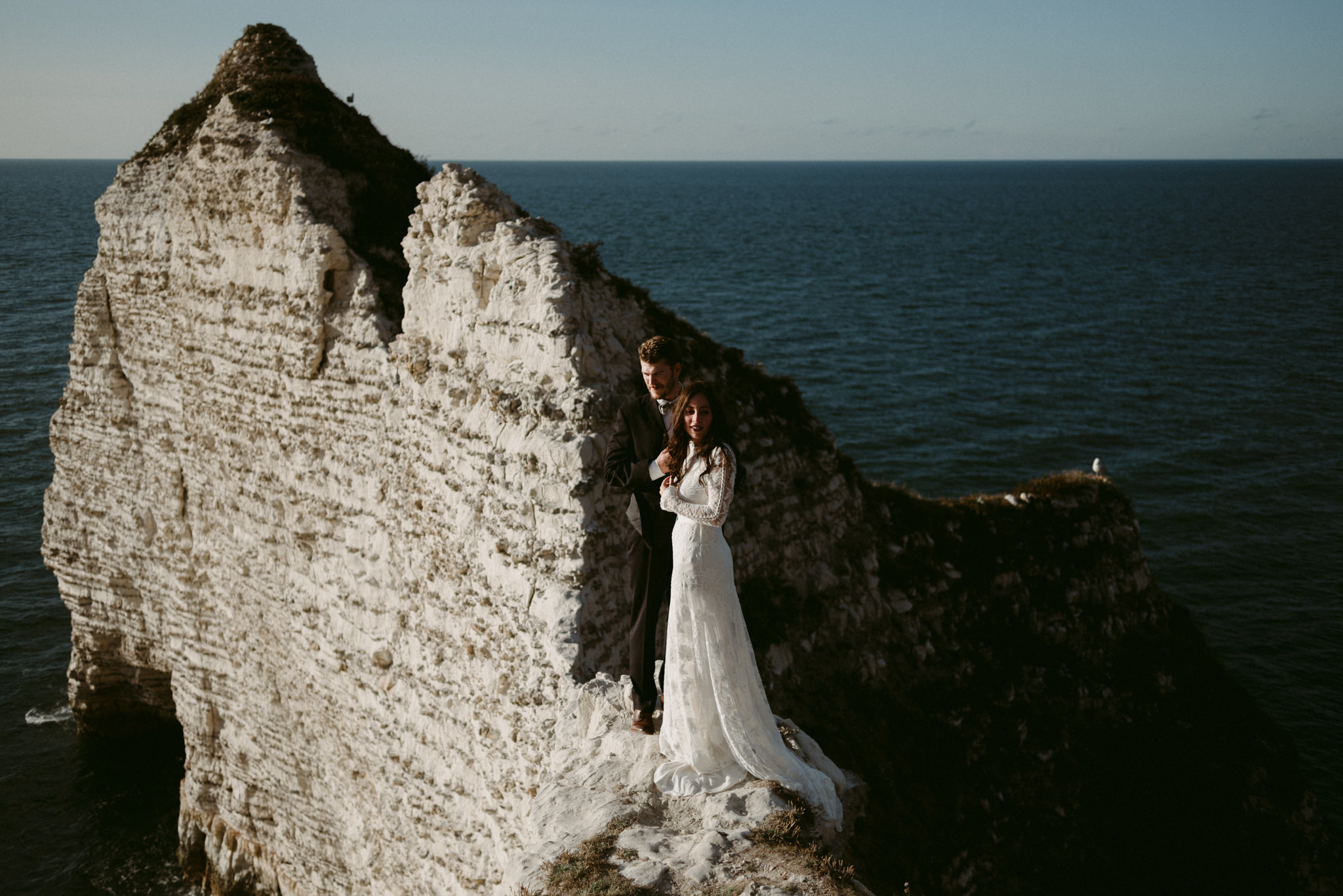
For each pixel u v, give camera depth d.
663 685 8.19
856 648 17.41
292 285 17.27
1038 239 165.00
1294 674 32.38
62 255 116.25
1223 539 42.59
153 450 22.05
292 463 17.67
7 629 33.75
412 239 15.57
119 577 24.41
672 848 7.04
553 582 12.34
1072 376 67.88
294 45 21.70
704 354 17.22
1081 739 18.72
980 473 48.66
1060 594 20.61
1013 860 16.50
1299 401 63.50
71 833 24.30
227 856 21.27
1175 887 17.39
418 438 15.18
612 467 8.04
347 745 17.31
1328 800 26.34
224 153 18.36
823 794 7.59
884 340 76.81
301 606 17.94
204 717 21.36
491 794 13.29
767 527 16.95
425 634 15.09
